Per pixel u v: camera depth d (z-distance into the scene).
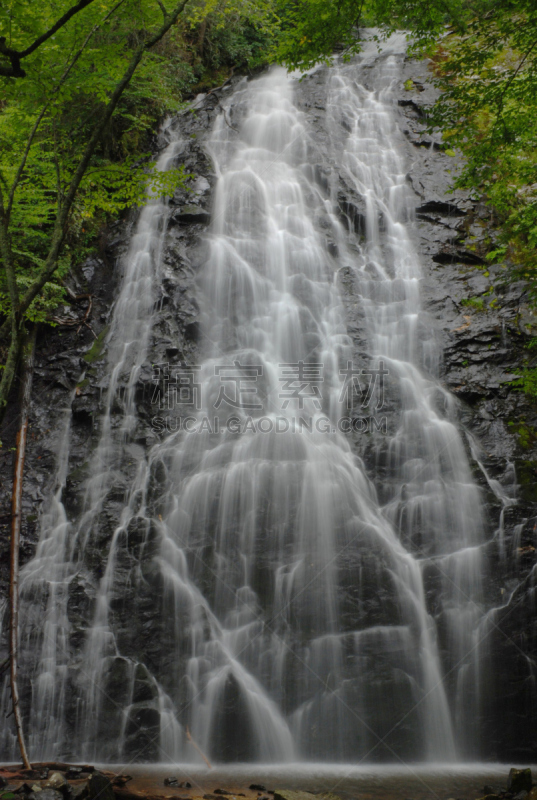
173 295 12.30
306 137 16.48
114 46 6.98
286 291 12.69
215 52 20.75
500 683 7.66
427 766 6.95
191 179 14.91
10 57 4.39
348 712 7.47
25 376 11.23
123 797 5.24
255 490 9.02
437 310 12.12
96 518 9.16
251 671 7.76
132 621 8.17
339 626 7.97
